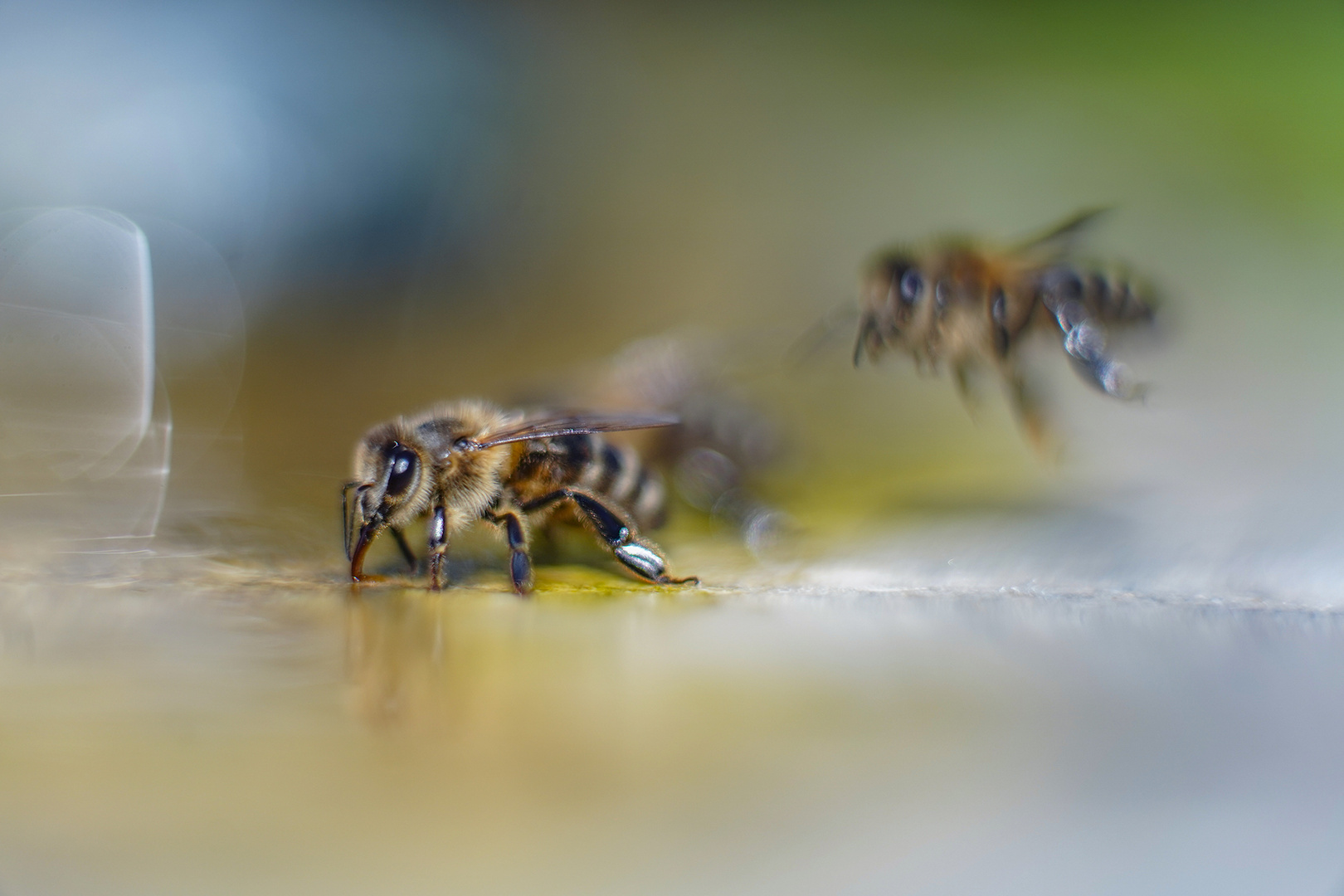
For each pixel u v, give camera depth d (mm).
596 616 129
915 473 155
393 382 176
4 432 147
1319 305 174
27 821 98
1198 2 310
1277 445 152
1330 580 132
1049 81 302
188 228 217
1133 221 214
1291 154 236
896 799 111
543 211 257
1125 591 132
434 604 130
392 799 106
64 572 133
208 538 140
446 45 306
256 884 88
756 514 148
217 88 250
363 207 243
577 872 92
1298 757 118
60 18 246
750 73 333
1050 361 165
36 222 155
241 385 172
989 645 126
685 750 118
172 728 118
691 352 164
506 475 139
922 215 248
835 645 126
